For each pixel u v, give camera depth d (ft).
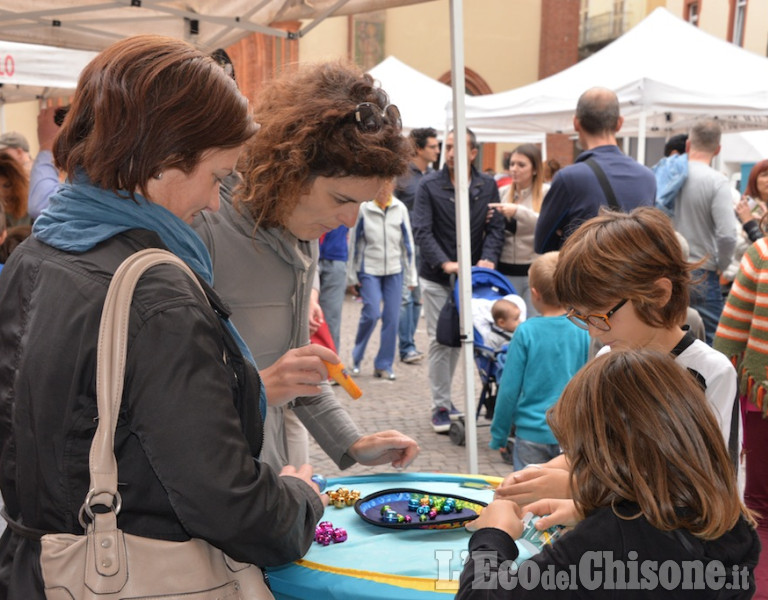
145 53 4.05
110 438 3.76
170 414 3.69
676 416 4.06
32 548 4.06
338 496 6.71
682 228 17.26
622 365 4.25
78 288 3.89
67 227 4.09
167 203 4.28
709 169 17.02
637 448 4.02
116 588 3.82
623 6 78.79
